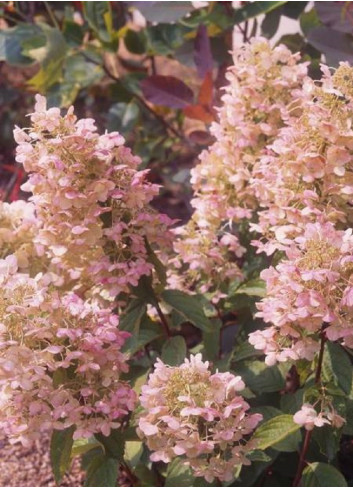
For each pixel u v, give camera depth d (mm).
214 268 1341
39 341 1104
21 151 1183
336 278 1050
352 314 1068
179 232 1348
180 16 1591
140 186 1199
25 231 1313
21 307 1083
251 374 1287
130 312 1281
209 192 1342
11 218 1355
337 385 1147
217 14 1642
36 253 1314
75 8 1953
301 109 1285
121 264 1205
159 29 1897
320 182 1194
